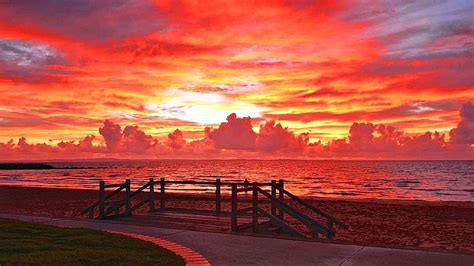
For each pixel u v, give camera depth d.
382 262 7.21
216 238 9.56
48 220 12.66
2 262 7.05
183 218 12.89
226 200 13.85
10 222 11.72
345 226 12.50
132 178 90.81
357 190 56.28
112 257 7.43
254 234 9.97
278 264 7.16
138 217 13.23
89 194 39.81
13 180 82.88
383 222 21.72
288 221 20.56
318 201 33.09
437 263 7.10
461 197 45.56
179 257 7.61
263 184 12.34
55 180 83.00
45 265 6.86
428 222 21.81
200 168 182.00
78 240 9.10
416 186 64.56
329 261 7.34
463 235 18.03
